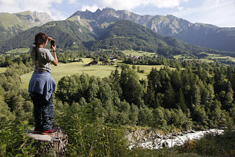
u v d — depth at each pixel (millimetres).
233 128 8922
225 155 6598
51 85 3967
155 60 176625
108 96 71750
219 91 98438
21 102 53656
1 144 3031
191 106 79688
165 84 97312
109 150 3830
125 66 111688
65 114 4477
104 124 4387
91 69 134625
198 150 7785
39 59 3785
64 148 3883
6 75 102188
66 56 195000
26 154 3148
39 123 3949
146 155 4266
